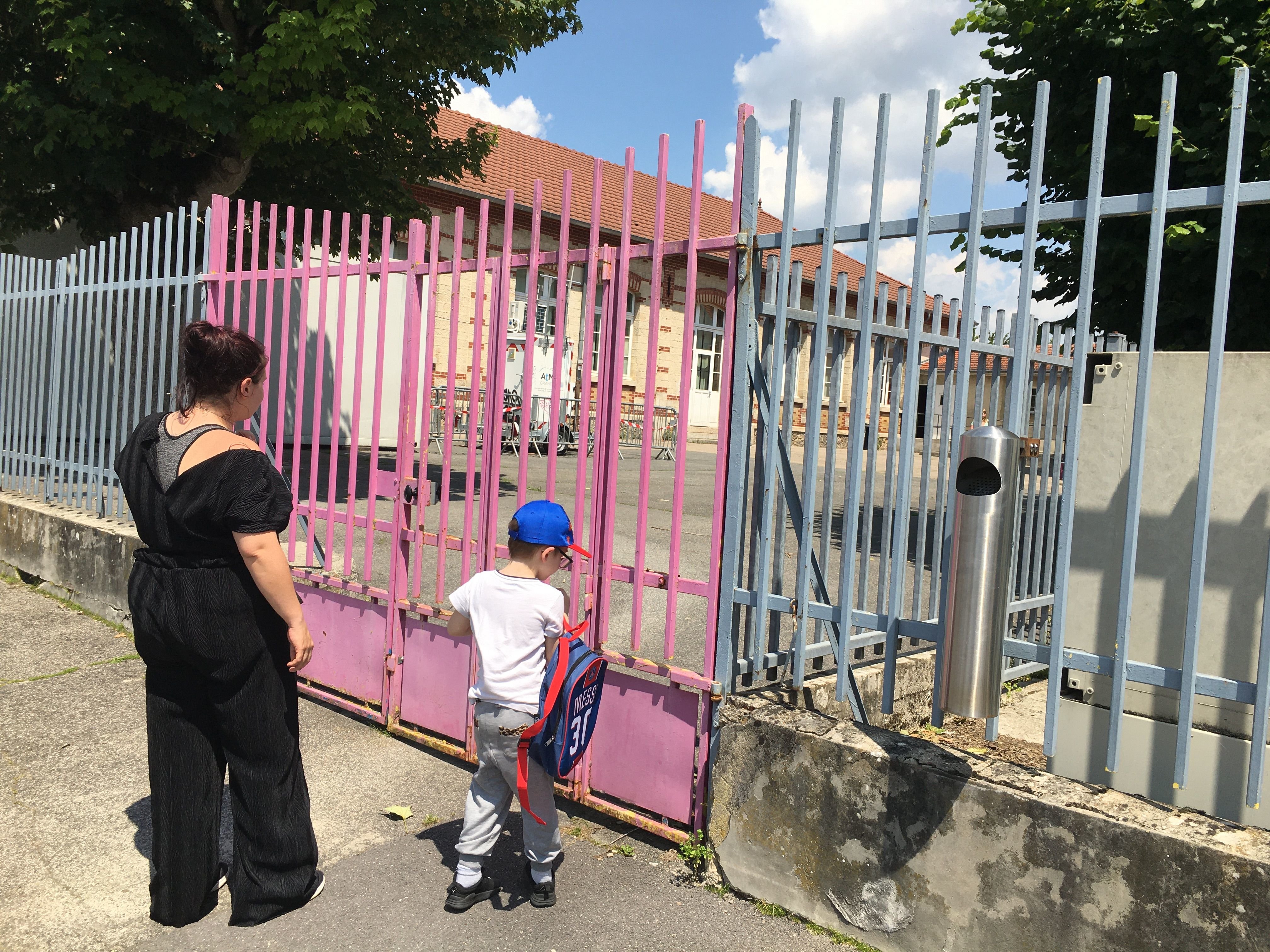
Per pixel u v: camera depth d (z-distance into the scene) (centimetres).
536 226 379
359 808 368
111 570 604
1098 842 231
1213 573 279
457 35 1102
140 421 609
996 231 414
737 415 317
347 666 468
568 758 288
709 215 2345
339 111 995
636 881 318
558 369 374
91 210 1134
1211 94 705
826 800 283
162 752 287
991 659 246
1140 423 233
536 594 297
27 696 475
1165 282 743
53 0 891
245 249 1176
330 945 278
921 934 262
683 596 657
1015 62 823
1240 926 211
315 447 477
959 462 247
